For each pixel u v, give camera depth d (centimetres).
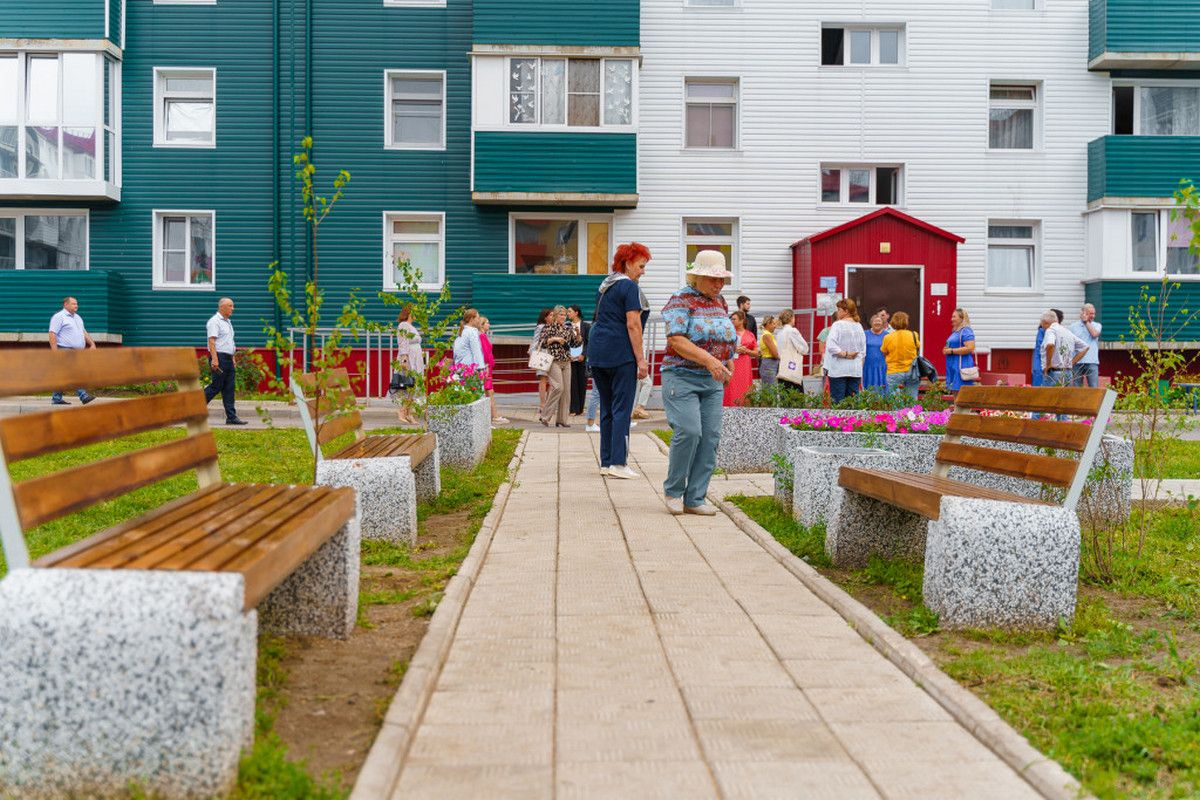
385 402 2262
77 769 322
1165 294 786
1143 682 469
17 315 2520
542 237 2666
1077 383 2091
